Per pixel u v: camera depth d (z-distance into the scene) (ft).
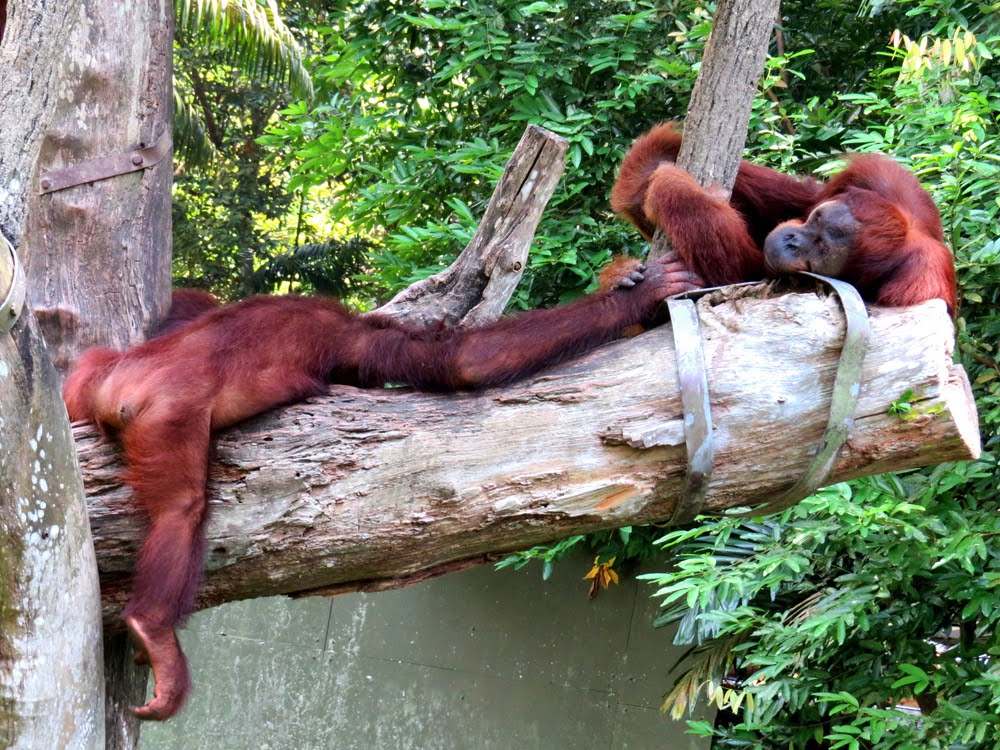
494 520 8.52
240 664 24.47
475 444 8.54
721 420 8.33
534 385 8.75
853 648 15.42
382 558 8.70
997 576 12.43
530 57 19.39
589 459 8.45
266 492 8.48
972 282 13.78
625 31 19.90
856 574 13.96
